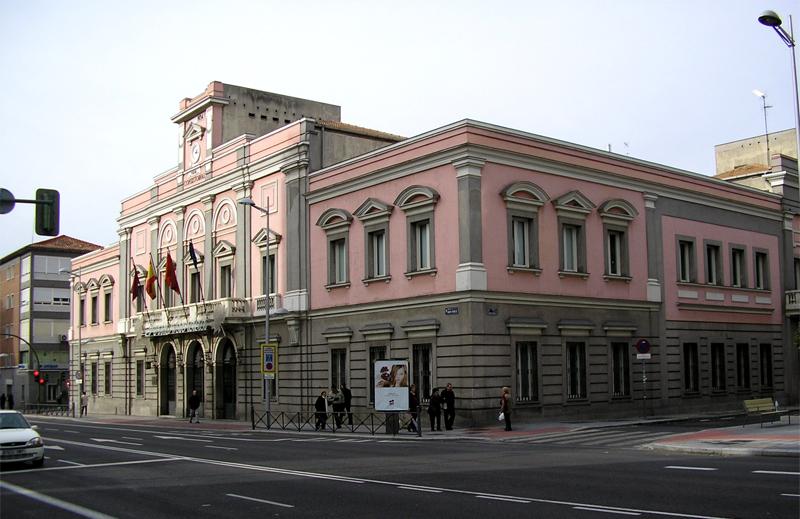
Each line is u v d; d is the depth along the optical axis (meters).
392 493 14.77
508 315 34.12
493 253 33.88
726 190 46.59
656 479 15.79
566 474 17.00
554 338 35.88
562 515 12.02
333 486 15.93
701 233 44.66
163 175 56.16
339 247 40.50
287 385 42.59
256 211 46.03
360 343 38.38
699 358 43.22
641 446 23.53
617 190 40.00
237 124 51.91
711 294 44.75
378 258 38.16
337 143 43.75
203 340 49.19
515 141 35.31
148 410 56.72
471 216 33.28
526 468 18.38
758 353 47.50
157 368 55.03
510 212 34.78
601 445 24.97
